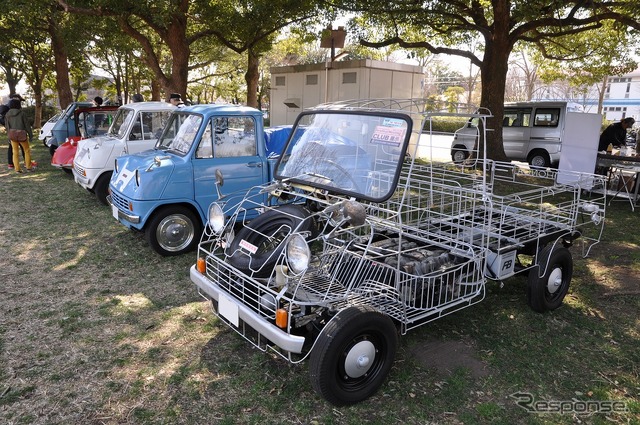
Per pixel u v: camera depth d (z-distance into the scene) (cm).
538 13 1086
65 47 1583
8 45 2120
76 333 402
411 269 353
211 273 377
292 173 404
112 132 871
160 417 304
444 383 344
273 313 318
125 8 1139
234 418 304
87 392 326
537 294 442
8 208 801
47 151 1530
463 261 391
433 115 369
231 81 3369
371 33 1516
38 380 337
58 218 747
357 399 314
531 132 1350
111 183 630
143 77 2725
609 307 474
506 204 502
